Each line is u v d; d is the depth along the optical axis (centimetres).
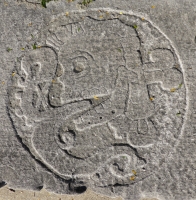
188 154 210
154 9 222
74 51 225
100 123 217
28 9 231
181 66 216
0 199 252
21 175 221
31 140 222
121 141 215
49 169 219
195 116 211
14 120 224
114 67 220
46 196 250
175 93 215
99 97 220
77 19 229
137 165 212
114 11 227
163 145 212
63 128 220
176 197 208
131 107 216
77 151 217
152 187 210
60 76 224
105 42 223
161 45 220
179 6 219
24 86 226
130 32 222
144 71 218
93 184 215
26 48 229
